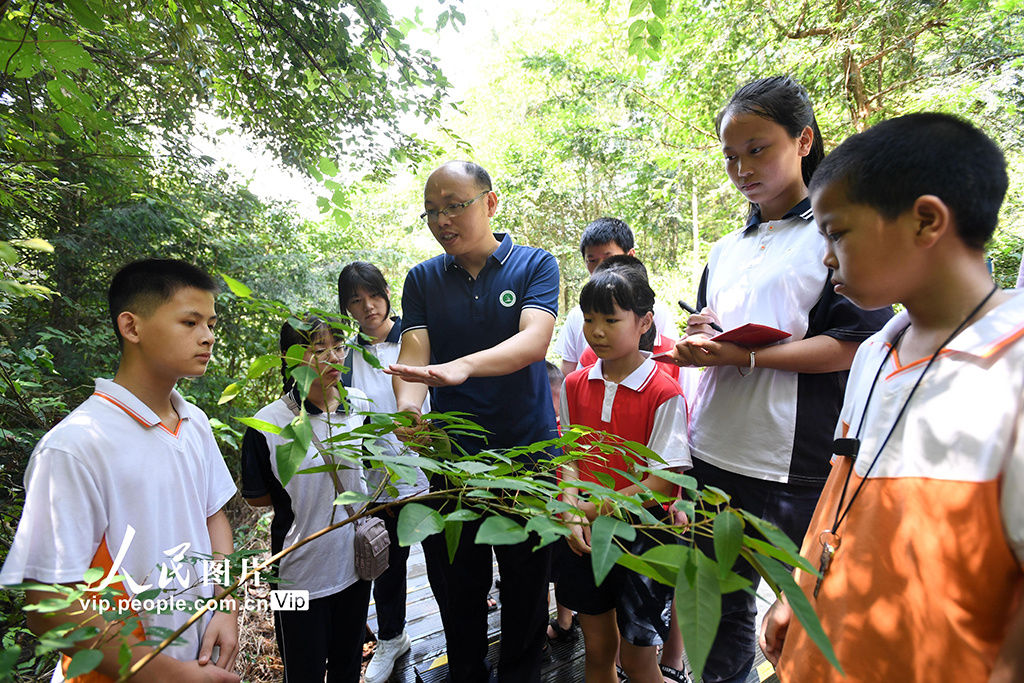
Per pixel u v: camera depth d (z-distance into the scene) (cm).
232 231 541
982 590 76
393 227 1144
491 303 180
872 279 87
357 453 82
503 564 180
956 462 78
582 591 169
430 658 228
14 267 199
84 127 244
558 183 1129
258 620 266
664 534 160
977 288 84
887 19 587
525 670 184
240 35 269
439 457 98
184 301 125
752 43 665
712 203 973
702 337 155
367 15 251
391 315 262
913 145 80
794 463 154
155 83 315
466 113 302
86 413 118
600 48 895
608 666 174
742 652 163
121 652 70
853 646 86
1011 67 524
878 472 89
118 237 414
